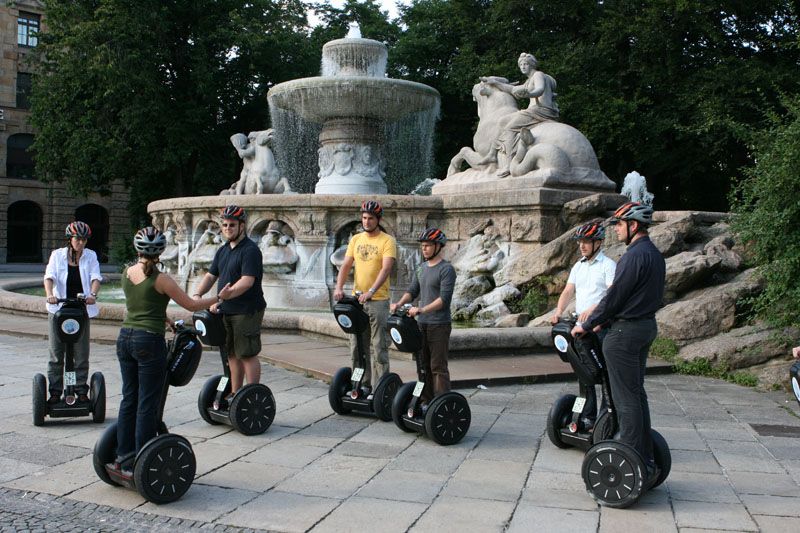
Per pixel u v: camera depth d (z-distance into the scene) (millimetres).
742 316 9227
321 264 12508
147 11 27516
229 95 32594
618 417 4434
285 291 12586
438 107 15625
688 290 10078
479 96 14406
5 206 46188
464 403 5590
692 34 24797
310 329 10391
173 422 6129
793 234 8008
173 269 14742
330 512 4160
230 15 30172
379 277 6141
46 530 3887
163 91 28984
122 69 26469
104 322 11352
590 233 5086
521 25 28328
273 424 6125
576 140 12727
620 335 4320
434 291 5727
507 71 26531
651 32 23703
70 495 4426
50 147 29188
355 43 15109
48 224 47344
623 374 4309
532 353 9141
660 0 23000
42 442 5527
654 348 9148
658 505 4309
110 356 9367
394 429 5992
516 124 13266
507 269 11570
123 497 4391
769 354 8367
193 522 4023
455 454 5305
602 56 25234
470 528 3932
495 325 10672
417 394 5711
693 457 5301
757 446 5598
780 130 8391
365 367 6305
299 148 18031
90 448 5391
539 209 11578
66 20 28344
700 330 9117
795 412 6773
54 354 6102
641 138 24453
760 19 24266
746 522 4039
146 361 4312
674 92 24078
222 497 4398
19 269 40812
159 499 4250
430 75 33031
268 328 10797
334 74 15383
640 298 4305
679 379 8406
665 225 11133
